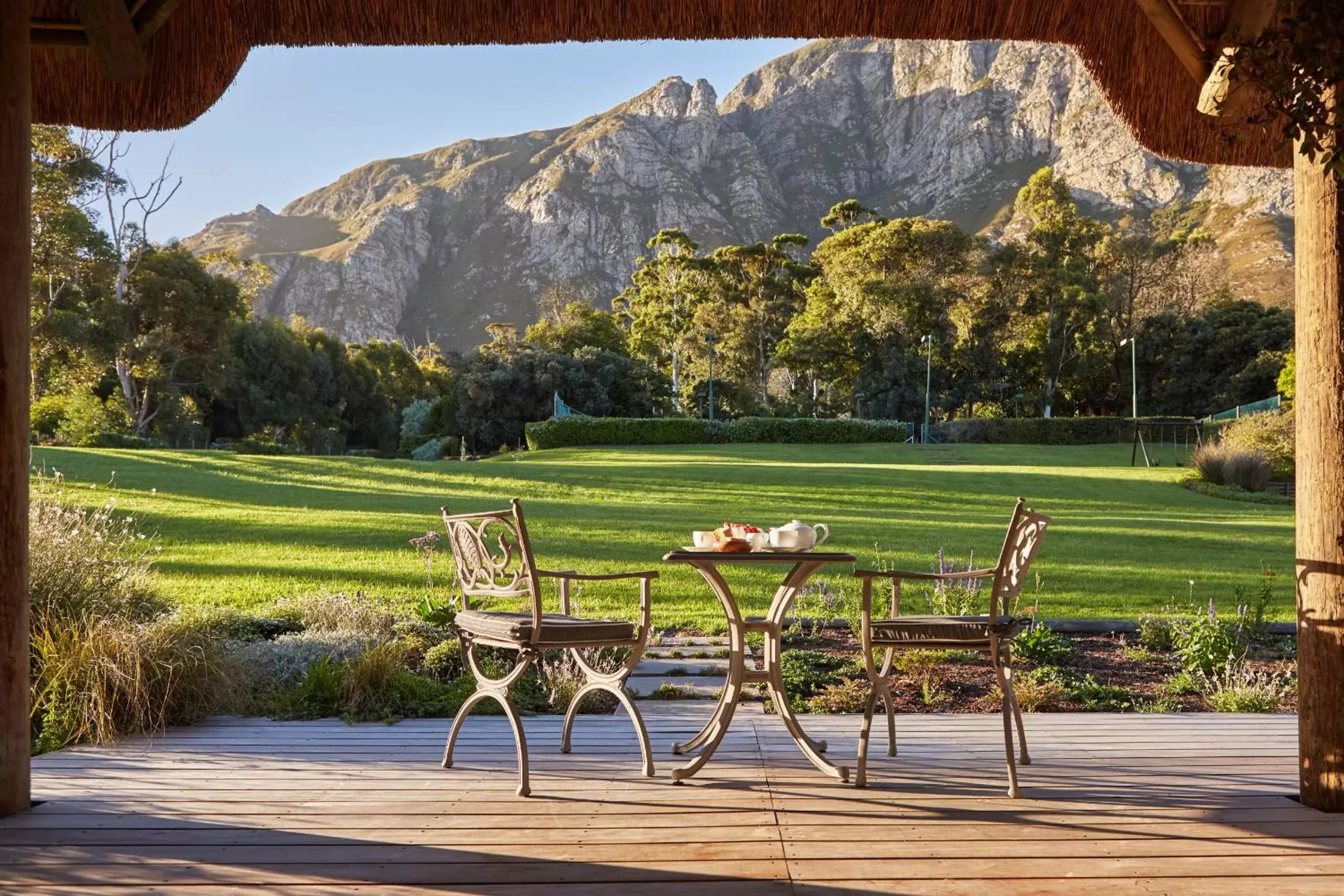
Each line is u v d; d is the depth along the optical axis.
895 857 2.62
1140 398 60.31
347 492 17.38
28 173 3.01
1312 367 2.97
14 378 2.95
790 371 62.50
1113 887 2.40
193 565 9.59
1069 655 6.00
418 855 2.64
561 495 18.84
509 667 5.17
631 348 72.88
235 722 4.35
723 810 3.03
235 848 2.69
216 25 3.84
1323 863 2.55
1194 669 5.52
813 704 4.61
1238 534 14.68
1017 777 3.41
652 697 4.82
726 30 3.85
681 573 9.66
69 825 2.90
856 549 12.02
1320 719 3.01
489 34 3.84
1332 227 2.92
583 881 2.44
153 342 44.00
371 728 4.22
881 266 59.38
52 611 4.59
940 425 51.78
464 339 182.00
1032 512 3.28
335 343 70.75
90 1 3.29
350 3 3.81
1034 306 58.47
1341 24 2.62
